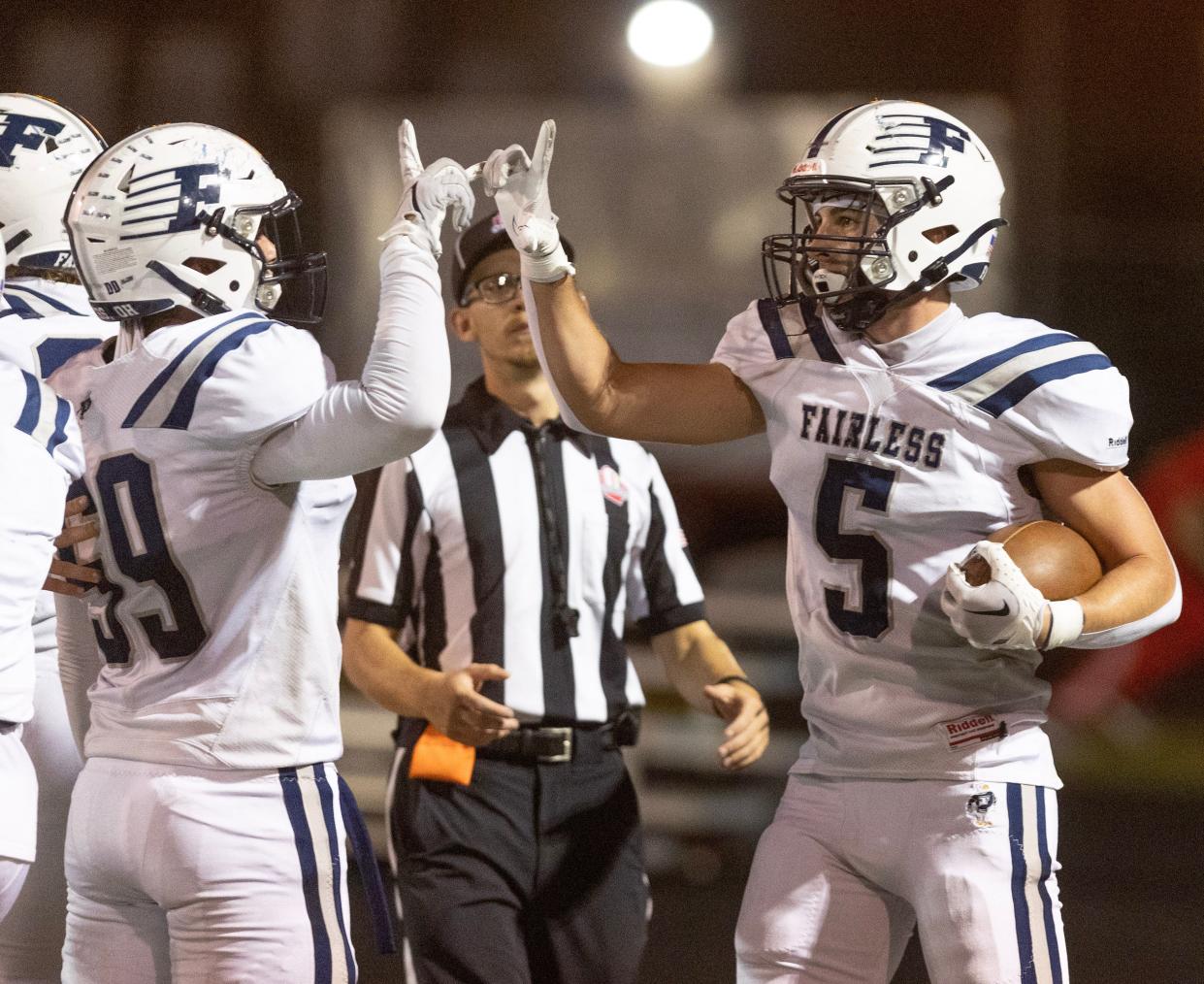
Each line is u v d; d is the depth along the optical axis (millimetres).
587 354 9469
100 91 36906
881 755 9500
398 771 11453
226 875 8430
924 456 9266
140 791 8508
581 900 11250
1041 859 9336
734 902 20516
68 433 8586
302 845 8641
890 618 9383
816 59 37000
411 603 11711
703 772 21719
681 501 31906
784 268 25359
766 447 32156
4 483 8242
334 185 35250
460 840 11047
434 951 10953
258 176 8984
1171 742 30375
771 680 22359
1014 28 36656
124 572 8664
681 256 33594
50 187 11227
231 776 8539
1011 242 35625
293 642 8734
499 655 11344
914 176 9211
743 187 33562
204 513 8531
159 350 8539
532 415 11953
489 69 36812
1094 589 8984
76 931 8945
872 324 9516
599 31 36656
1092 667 28969
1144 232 37656
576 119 34188
